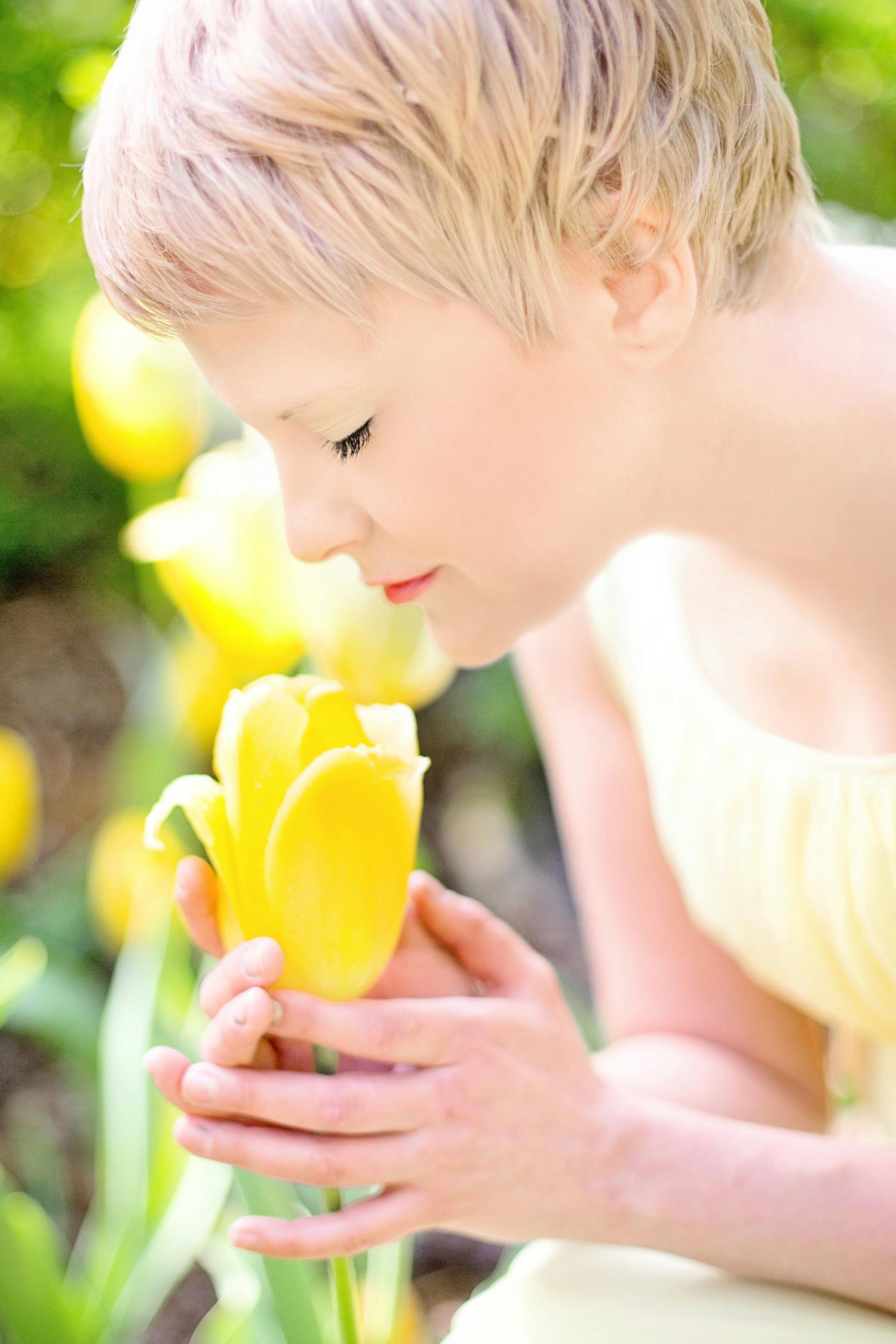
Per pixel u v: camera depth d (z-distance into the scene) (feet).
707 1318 3.16
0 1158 5.20
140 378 3.92
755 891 3.41
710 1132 3.16
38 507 8.96
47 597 9.46
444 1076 2.98
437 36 2.78
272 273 2.82
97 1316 3.60
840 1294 3.20
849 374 3.13
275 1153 2.96
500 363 2.94
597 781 3.75
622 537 3.16
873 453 3.14
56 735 8.19
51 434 8.95
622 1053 3.62
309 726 2.85
